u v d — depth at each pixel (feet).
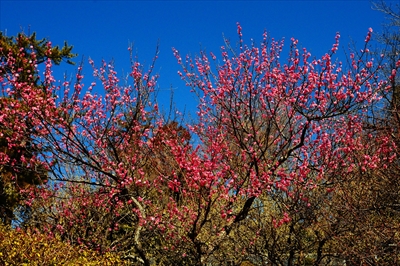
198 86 33.63
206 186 26.71
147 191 33.19
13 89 30.99
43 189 37.73
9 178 43.24
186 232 29.35
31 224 37.81
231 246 31.83
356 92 28.73
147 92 32.68
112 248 34.83
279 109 31.53
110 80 32.65
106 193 34.09
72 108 31.65
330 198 32.76
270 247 32.60
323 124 32.99
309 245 33.27
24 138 31.45
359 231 28.48
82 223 37.17
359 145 31.24
